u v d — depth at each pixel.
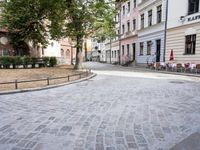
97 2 19.45
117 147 3.92
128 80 14.02
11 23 24.36
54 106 6.95
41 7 23.50
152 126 5.02
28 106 6.97
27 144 4.07
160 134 4.53
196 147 3.92
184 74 17.64
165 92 9.40
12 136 4.46
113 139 4.28
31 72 18.20
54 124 5.19
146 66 27.89
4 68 22.67
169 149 3.85
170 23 22.59
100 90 10.06
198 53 18.92
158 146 3.96
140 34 30.95
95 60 74.25
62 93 9.31
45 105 7.10
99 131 4.71
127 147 3.92
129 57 35.56
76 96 8.61
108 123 5.25
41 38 26.69
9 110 6.49
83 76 15.50
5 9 25.06
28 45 29.27
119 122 5.32
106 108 6.66
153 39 26.62
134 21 34.72
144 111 6.29
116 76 16.86
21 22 24.39
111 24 20.78
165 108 6.63
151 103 7.31
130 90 9.98
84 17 19.73
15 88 9.80
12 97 8.46
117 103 7.34
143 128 4.89
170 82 12.88
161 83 12.42
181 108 6.62
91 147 3.92
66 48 44.38
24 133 4.62
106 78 15.45
